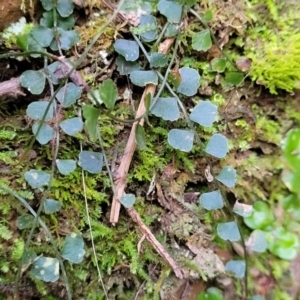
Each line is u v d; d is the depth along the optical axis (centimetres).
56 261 18
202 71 21
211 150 20
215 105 20
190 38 21
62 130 20
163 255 20
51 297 19
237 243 22
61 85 18
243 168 22
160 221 21
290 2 21
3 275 19
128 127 21
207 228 22
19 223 18
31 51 18
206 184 22
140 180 21
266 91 22
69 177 19
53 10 19
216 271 21
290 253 22
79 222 20
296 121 22
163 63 20
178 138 20
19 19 20
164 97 20
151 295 21
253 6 21
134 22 20
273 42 21
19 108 20
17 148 20
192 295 21
